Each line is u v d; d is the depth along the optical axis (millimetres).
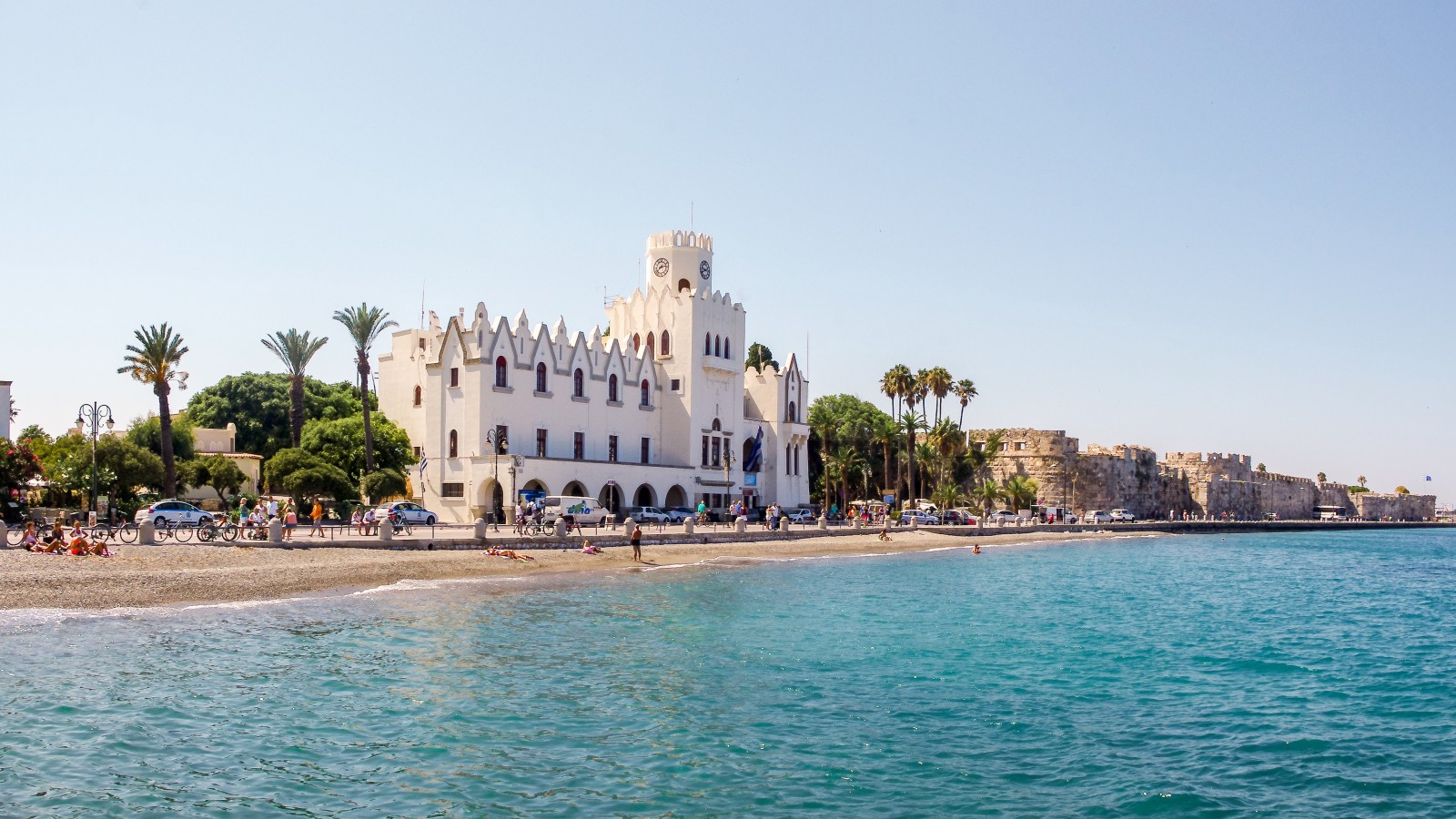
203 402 131375
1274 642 44844
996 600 58375
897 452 155625
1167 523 169125
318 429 104250
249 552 56906
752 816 20688
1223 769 24578
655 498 108438
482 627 41594
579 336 105125
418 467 100438
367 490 94375
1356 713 30719
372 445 99750
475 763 23703
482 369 94750
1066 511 168125
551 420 101250
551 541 73188
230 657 34094
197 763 23219
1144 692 33125
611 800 21469
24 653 33594
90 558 50500
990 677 34688
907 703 30344
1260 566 97438
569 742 25500
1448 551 133000
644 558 74250
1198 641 44875
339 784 22094
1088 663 38000
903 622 47375
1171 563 97562
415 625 41562
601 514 90875
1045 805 21734
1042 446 175750
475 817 20375
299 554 58500
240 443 128625
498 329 96375
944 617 49562
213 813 20328
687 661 35812
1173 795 22516
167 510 70188
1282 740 27312
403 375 110000
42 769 22344
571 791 21969
